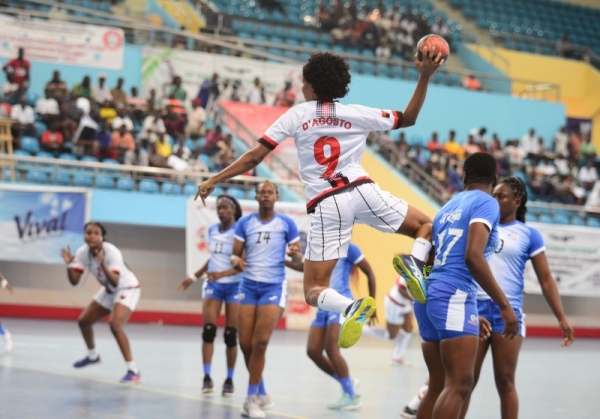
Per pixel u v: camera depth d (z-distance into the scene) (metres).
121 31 19.23
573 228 17.84
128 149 17.02
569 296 20.20
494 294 4.57
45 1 19.95
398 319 11.69
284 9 25.50
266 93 20.05
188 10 23.03
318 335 7.80
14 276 16.58
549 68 26.27
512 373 5.52
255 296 7.43
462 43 25.91
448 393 4.63
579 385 10.23
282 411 7.32
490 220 4.64
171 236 17.78
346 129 4.60
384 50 23.66
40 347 11.57
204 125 18.89
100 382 8.56
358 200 4.59
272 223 7.51
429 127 22.30
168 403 7.38
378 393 8.72
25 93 17.78
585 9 30.67
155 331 15.27
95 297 9.07
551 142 23.55
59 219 15.07
